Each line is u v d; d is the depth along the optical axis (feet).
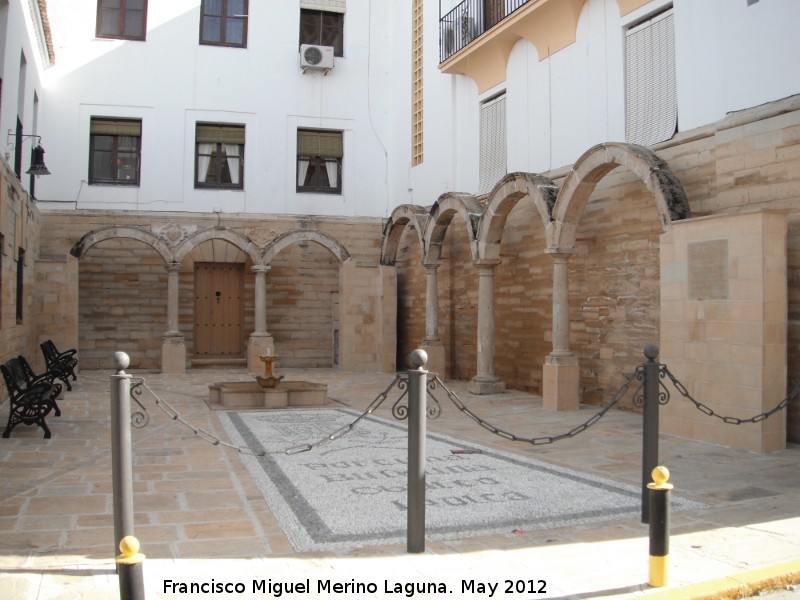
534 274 47.52
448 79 58.80
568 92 44.68
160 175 63.77
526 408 41.22
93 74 62.69
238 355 67.36
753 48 32.17
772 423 28.35
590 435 32.30
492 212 46.06
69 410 39.17
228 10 66.69
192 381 54.95
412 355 16.60
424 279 62.23
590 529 18.43
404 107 67.00
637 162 33.99
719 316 29.91
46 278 56.13
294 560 16.01
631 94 40.01
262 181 66.18
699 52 35.14
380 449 29.01
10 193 40.40
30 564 15.74
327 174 68.69
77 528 18.39
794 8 30.32
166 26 64.64
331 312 69.10
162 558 16.11
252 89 66.44
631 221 39.29
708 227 30.45
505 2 49.93
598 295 41.78
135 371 61.82
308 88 67.87
